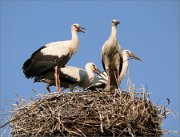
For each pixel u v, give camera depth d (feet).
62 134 51.01
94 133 50.93
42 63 66.85
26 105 54.34
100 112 51.26
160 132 52.44
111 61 67.67
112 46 66.64
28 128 52.37
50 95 54.44
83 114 51.37
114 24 66.90
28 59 67.36
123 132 50.80
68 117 51.31
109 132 50.80
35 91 55.21
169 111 53.11
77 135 50.90
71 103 52.90
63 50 67.31
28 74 67.46
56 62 66.80
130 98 52.90
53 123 51.19
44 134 51.31
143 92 53.36
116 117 51.01
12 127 53.47
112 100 52.70
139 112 51.78
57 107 52.31
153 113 52.95
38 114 52.65
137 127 51.34
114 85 69.00
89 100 52.85
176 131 52.11
